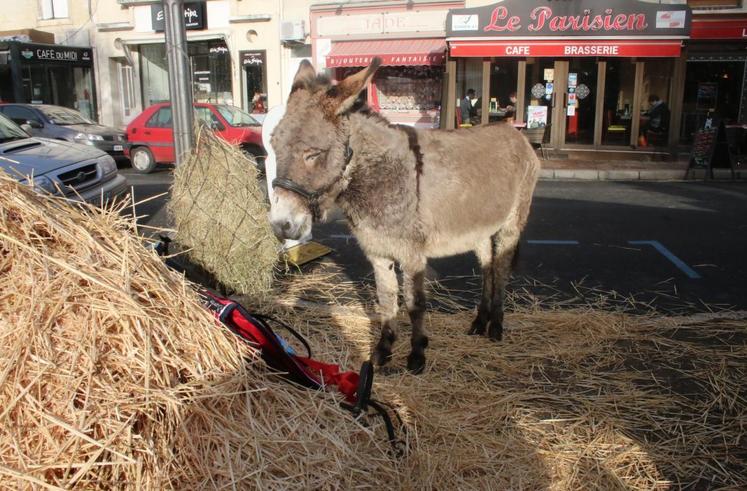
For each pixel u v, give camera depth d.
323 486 2.39
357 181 3.58
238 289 5.12
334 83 3.47
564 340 4.49
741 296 5.55
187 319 2.49
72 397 2.04
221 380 2.42
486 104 16.81
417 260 3.83
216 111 13.62
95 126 15.05
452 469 2.84
